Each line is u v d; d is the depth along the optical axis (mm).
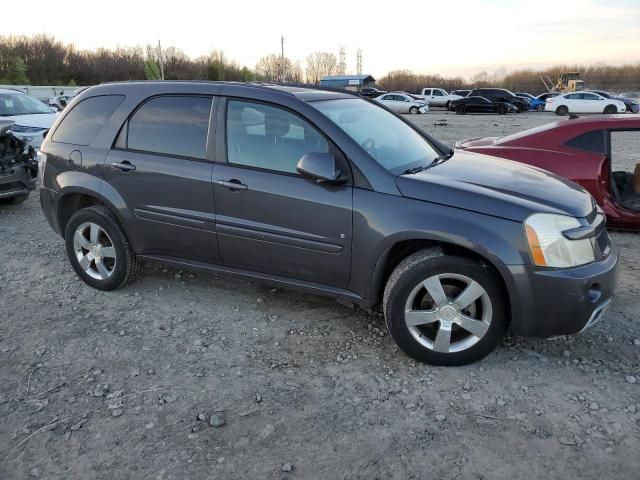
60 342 3738
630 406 3010
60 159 4473
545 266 3100
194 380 3295
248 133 3787
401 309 3354
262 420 2932
